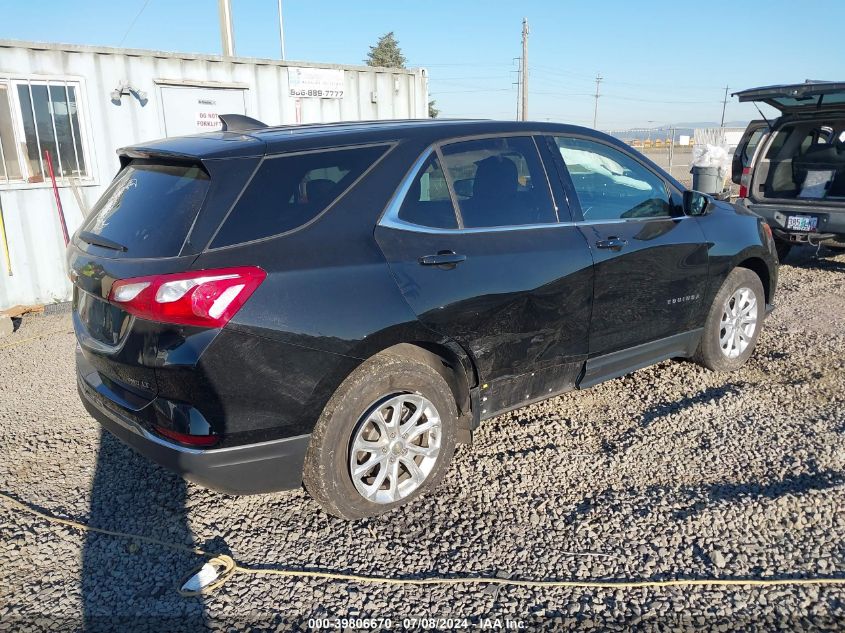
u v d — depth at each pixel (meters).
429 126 3.56
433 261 3.24
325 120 10.27
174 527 3.27
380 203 3.22
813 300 7.22
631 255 4.07
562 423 4.25
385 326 3.04
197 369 2.66
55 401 4.92
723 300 4.81
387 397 3.16
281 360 2.81
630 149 4.41
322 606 2.70
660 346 4.47
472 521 3.25
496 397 3.66
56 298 8.16
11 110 7.56
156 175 3.21
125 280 2.78
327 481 3.05
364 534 3.16
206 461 2.76
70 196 8.11
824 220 8.01
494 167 3.69
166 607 2.71
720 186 13.51
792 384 4.79
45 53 7.70
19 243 7.80
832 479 3.49
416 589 2.78
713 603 2.65
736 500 3.31
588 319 3.91
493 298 3.42
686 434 4.05
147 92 8.51
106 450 4.09
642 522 3.19
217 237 2.79
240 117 3.71
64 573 2.95
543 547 3.03
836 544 2.99
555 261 3.69
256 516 3.34
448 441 3.44
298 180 3.05
